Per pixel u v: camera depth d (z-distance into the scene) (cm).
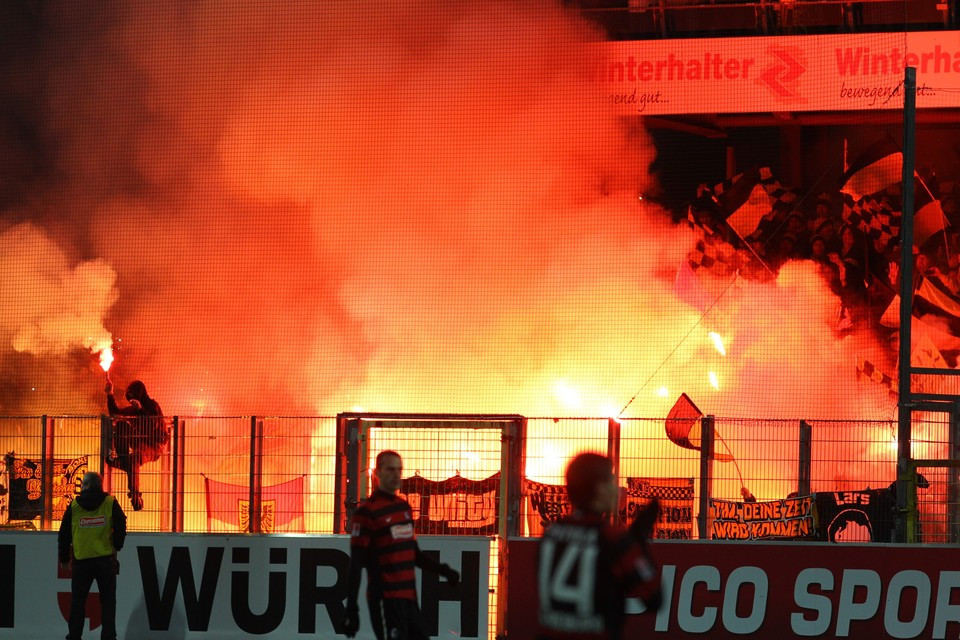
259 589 2911
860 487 2917
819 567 2792
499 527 2908
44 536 2978
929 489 2884
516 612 2822
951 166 6091
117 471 3156
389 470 2158
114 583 2803
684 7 6000
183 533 2945
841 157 6175
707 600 2809
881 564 2773
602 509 1416
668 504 2927
